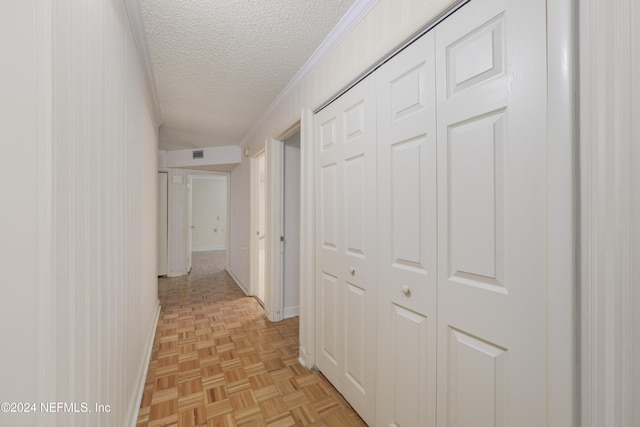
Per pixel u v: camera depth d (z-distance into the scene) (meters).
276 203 2.71
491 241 0.80
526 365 0.71
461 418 0.89
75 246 0.67
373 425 1.31
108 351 0.96
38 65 0.53
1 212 0.48
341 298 1.61
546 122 0.67
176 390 1.64
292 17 1.44
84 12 0.74
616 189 0.55
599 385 0.57
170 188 4.57
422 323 1.05
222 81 2.19
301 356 2.00
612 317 0.55
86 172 0.75
